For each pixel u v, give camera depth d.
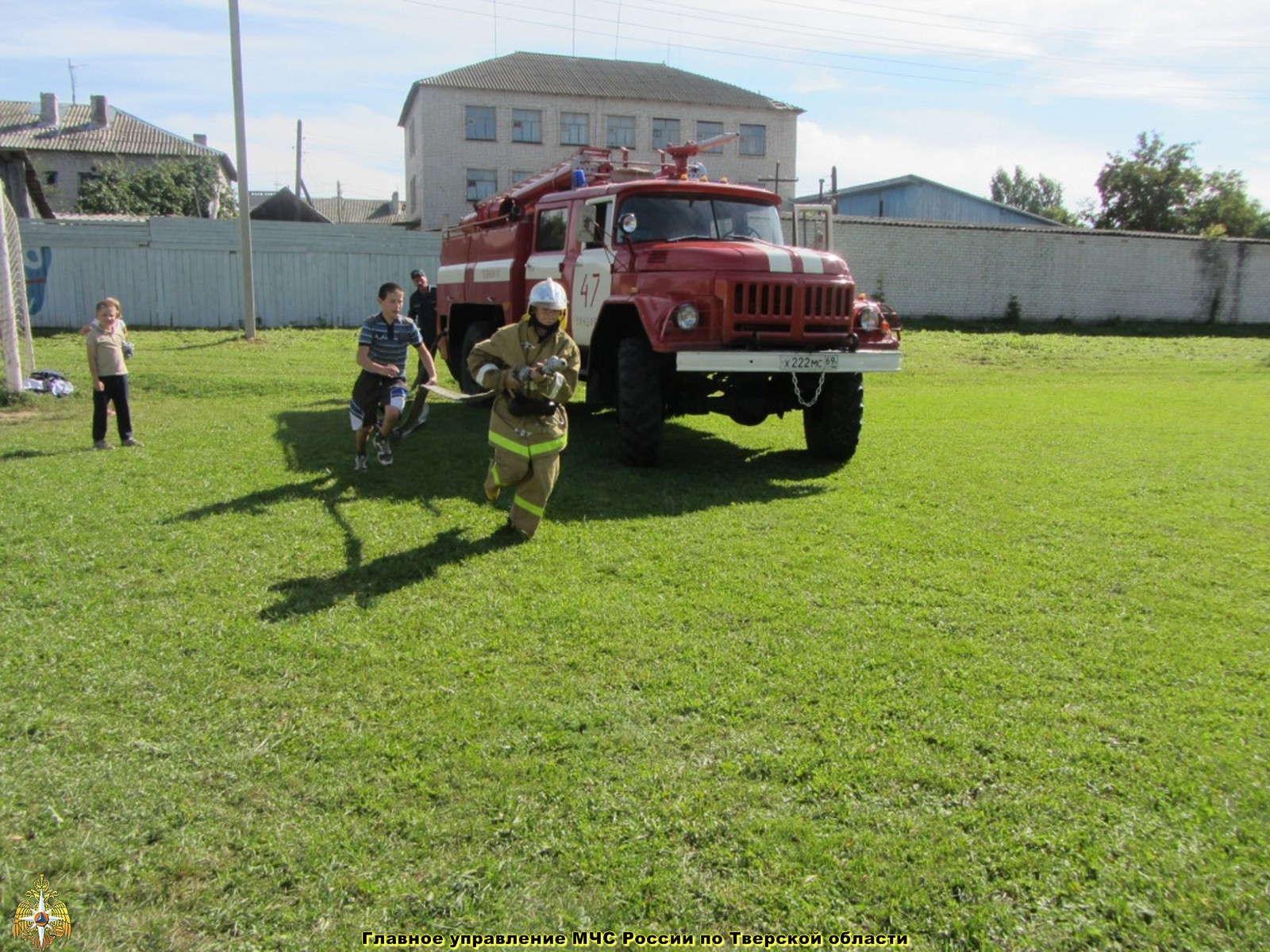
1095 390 15.26
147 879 2.79
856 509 6.92
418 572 5.34
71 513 6.39
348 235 24.42
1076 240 29.83
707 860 2.88
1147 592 5.18
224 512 6.51
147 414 11.09
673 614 4.75
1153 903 2.73
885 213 47.06
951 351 21.19
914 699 3.88
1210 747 3.51
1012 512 6.88
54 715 3.69
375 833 3.00
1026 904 2.73
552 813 3.10
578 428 10.40
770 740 3.55
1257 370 18.73
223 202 54.59
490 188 46.00
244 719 3.69
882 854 2.92
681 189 8.65
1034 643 4.45
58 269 22.72
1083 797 3.20
